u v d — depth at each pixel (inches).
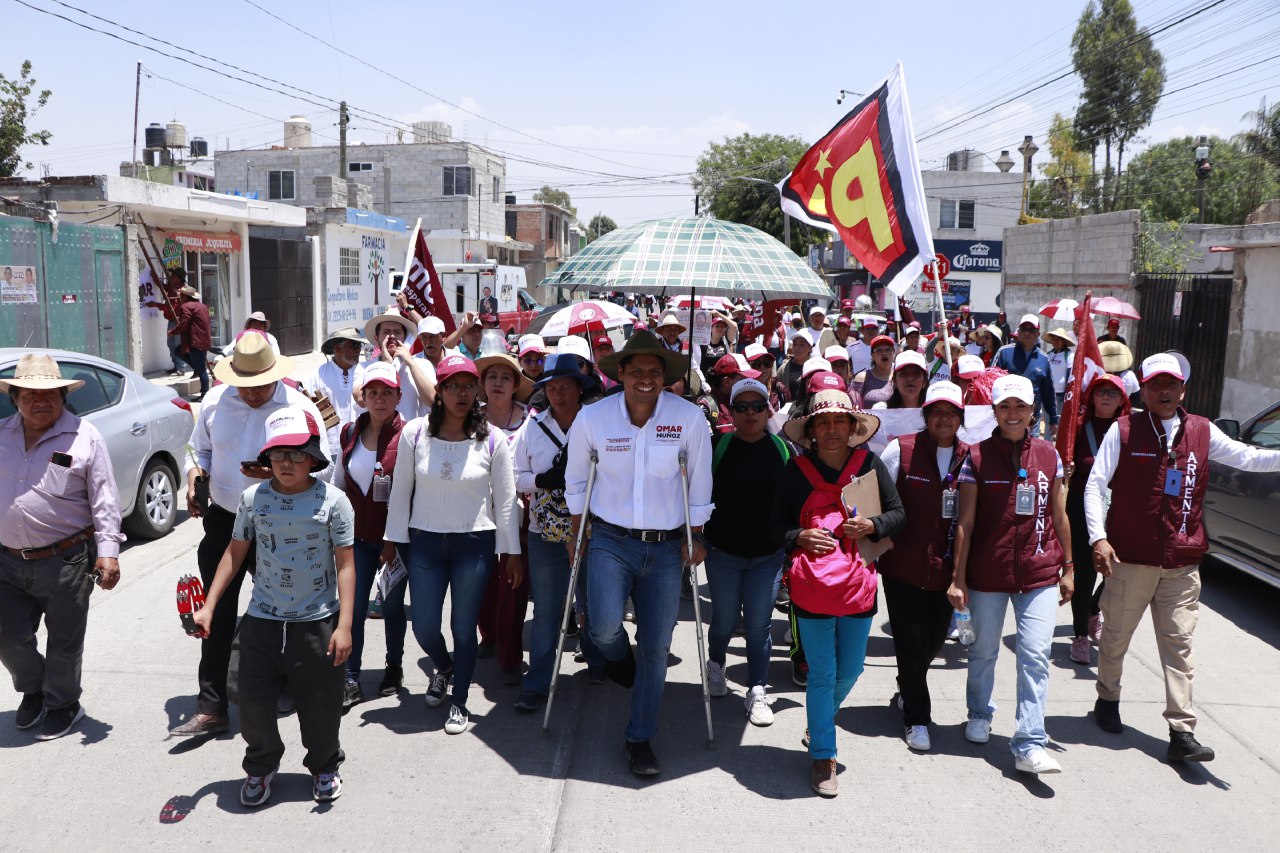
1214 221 1839.3
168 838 151.6
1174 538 181.5
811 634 169.6
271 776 167.0
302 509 155.6
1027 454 179.5
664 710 205.0
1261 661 235.3
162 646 230.5
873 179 262.8
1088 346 227.9
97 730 188.1
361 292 1160.8
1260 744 190.4
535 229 2341.3
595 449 178.1
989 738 192.4
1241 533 267.0
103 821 156.2
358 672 205.2
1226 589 295.3
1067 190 2119.8
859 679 225.0
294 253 967.0
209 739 186.1
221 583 161.0
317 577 157.2
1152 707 207.5
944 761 182.7
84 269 591.2
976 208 1843.0
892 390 296.5
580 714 202.1
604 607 175.5
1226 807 166.4
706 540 201.2
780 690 218.4
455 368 184.5
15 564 178.7
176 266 722.8
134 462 305.3
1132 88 2084.2
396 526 191.3
